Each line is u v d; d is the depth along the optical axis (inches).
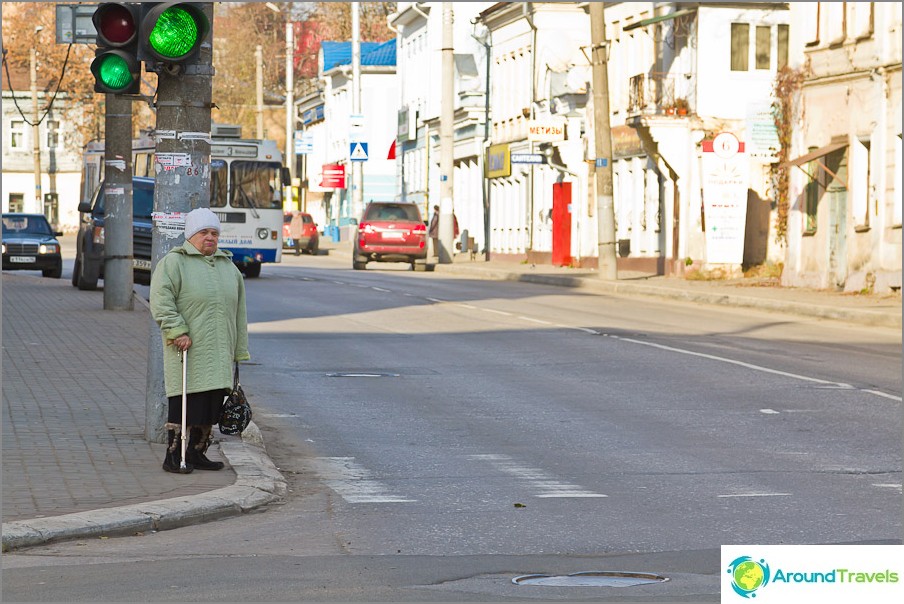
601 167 2290.8
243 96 5767.7
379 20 6299.2
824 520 550.3
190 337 630.5
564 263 2957.7
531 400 921.5
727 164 2214.6
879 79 1856.5
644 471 672.4
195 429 637.9
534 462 698.8
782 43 2374.5
